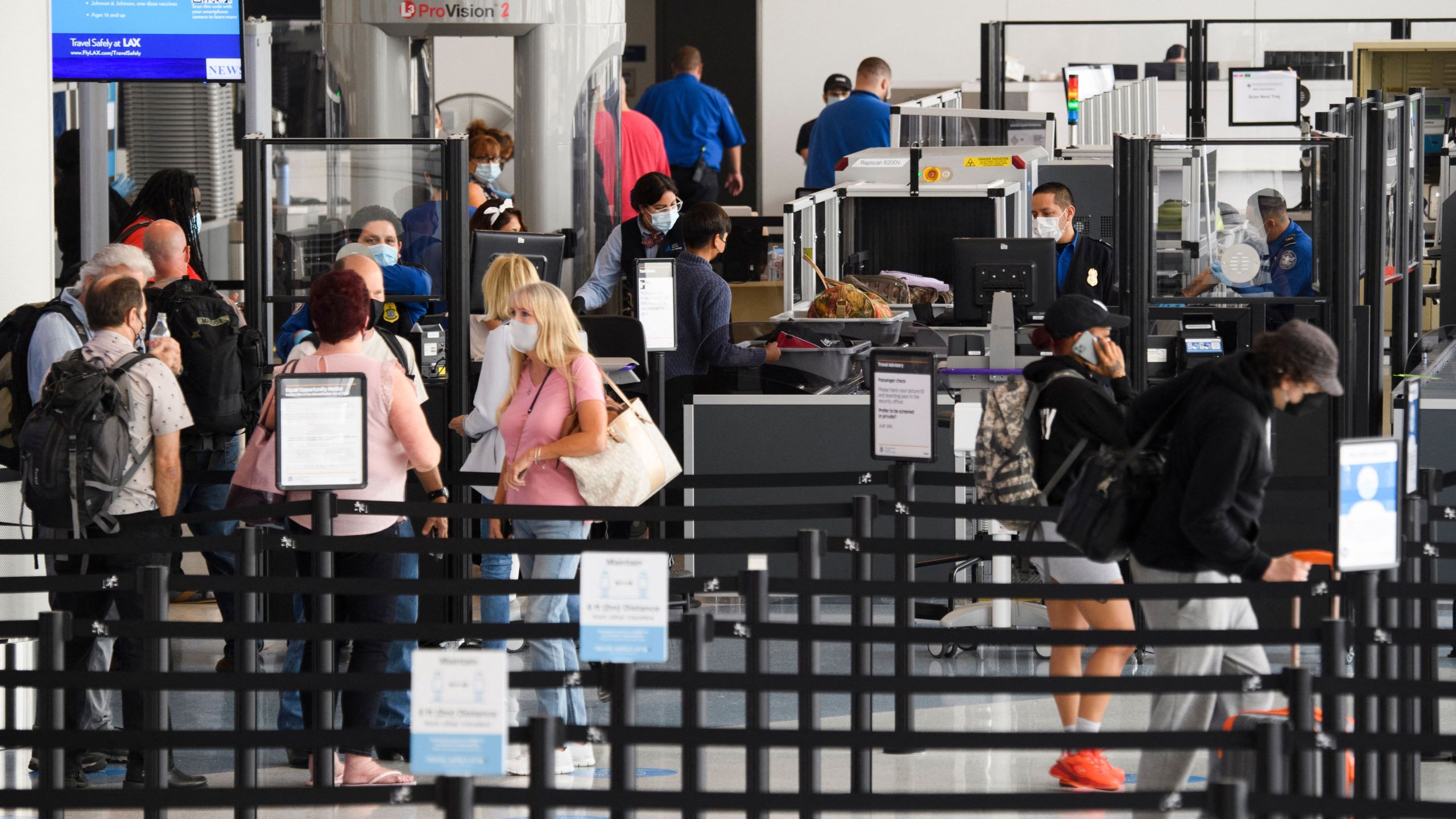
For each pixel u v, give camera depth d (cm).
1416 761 1398
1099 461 1277
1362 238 2258
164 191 2073
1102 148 3225
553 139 2812
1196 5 4478
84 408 1478
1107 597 1183
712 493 2280
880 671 1923
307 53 3216
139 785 1508
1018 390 1492
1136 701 1798
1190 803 933
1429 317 3216
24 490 1502
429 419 2064
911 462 1499
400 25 2762
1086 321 1482
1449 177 3250
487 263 2119
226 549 1301
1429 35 4128
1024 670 1916
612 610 1014
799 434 2255
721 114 3816
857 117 3475
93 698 1550
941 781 1505
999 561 1967
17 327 1650
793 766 1565
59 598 1518
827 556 2258
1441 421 2142
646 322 2073
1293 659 1332
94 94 2409
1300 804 927
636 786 1495
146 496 1518
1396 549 1127
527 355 1560
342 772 1535
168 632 1173
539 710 1680
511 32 2805
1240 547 1193
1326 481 1579
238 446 1905
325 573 1386
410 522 1527
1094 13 4544
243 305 2069
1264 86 3003
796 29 4678
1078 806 939
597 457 1505
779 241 3612
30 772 1535
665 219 2386
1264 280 2045
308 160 1991
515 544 1349
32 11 1922
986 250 2220
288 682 1091
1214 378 1218
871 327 2316
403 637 1157
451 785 940
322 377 1316
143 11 2286
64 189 2669
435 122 2909
